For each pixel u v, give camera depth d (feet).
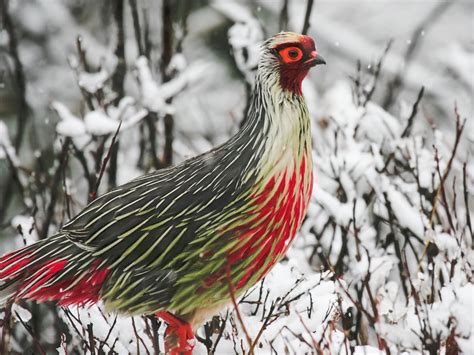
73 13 59.11
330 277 30.22
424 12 66.13
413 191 34.30
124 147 46.75
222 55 56.70
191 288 26.84
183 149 46.65
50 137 52.24
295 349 26.40
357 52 60.13
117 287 27.09
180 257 26.58
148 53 42.91
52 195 35.83
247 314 29.30
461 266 28.91
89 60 54.80
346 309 28.91
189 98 55.47
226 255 26.50
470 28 66.13
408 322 25.21
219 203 26.50
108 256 26.99
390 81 48.39
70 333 30.94
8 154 38.63
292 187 26.81
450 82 57.36
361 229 34.22
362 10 66.23
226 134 51.49
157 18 56.70
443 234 30.96
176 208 26.66
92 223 27.25
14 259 27.63
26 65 55.57
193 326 27.71
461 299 23.93
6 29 44.27
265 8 56.24
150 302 27.09
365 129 37.70
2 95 53.47
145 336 28.40
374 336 30.68
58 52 56.70
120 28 42.47
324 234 34.65
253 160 26.63
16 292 27.53
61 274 27.25
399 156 37.91
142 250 26.76
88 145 39.55
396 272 34.73
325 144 38.50
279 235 26.96
